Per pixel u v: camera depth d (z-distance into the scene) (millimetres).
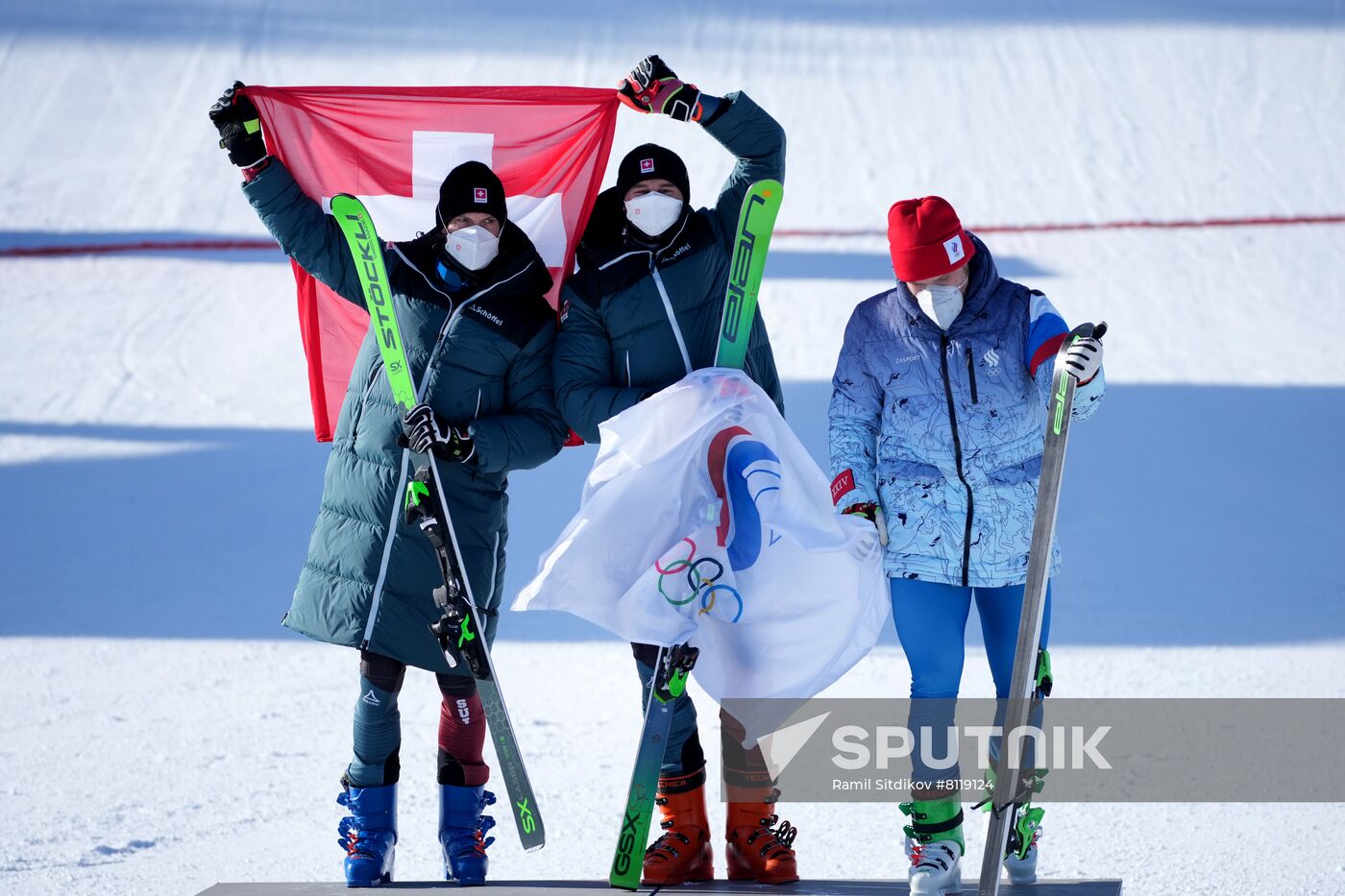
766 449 10961
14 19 69875
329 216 11875
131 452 30656
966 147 58469
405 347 11383
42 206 51969
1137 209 52062
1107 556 24234
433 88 13016
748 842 11234
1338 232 48938
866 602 10977
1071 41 69688
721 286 11609
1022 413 10359
